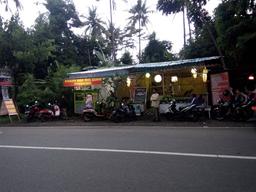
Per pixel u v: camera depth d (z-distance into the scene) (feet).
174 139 36.63
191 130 44.16
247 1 54.70
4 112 75.20
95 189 19.86
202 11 72.79
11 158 29.81
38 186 20.95
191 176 21.70
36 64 94.58
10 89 83.82
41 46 86.89
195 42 84.69
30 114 71.51
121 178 21.93
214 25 70.79
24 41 84.74
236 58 60.23
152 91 71.92
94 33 143.54
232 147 30.66
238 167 23.52
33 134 46.96
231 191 18.56
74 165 26.05
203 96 64.08
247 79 60.80
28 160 28.68
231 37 58.03
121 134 42.83
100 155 29.45
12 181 22.33
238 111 52.26
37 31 90.17
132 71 66.59
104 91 73.26
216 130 43.14
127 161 26.66
